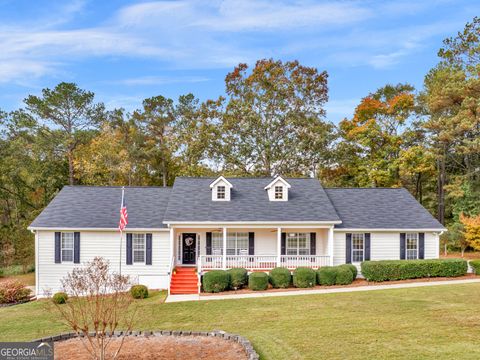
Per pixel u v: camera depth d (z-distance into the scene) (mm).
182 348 12602
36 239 26609
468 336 13039
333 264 27453
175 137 53000
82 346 12867
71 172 46719
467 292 20547
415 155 43094
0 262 41094
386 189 32500
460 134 39188
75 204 28875
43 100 46156
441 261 26016
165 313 18609
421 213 29547
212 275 23484
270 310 18156
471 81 37375
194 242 28969
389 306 17797
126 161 47344
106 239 27047
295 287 24406
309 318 16281
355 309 17516
